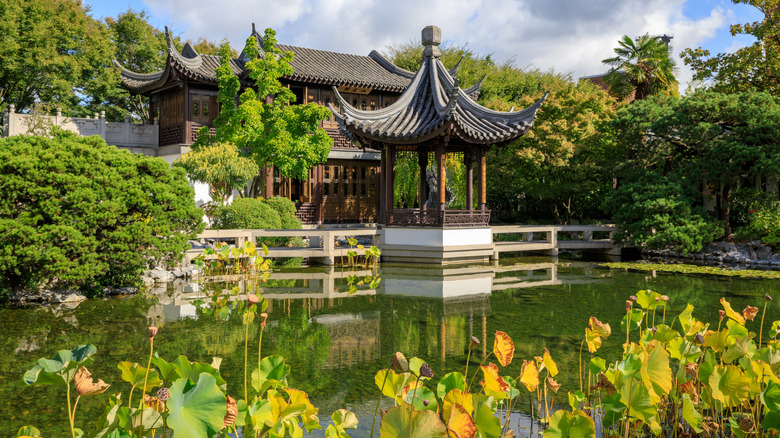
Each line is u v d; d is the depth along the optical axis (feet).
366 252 43.75
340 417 9.64
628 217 53.93
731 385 10.47
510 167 65.21
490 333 22.52
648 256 57.11
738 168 51.42
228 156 51.80
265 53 62.59
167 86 62.18
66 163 28.48
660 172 59.06
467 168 50.14
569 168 64.95
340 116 50.65
